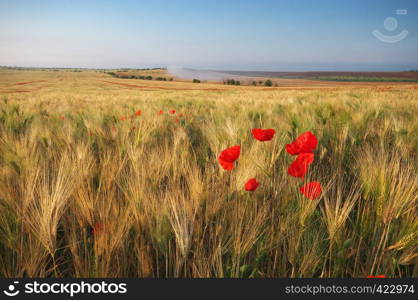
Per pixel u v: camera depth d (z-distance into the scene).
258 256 1.12
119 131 3.12
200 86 77.62
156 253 1.21
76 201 1.40
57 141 2.69
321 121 3.42
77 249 1.21
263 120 3.61
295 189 1.50
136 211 1.32
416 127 3.08
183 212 1.21
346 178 2.02
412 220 1.21
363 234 1.32
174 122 4.19
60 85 71.50
